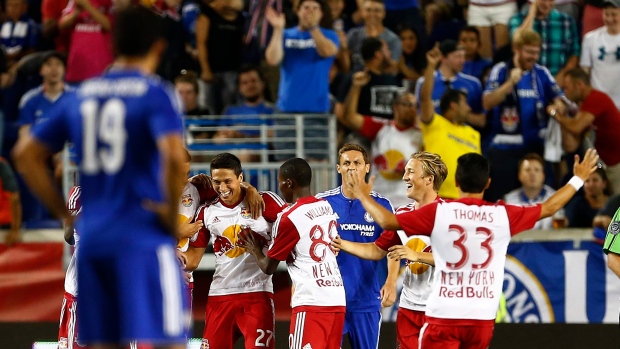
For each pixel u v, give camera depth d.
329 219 22.36
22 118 38.00
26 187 38.16
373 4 38.28
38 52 40.62
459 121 34.66
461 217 18.56
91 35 38.81
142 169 13.24
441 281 18.81
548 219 35.31
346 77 38.19
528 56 36.03
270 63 36.72
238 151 36.09
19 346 32.75
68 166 35.91
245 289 23.67
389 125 35.97
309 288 21.88
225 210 23.59
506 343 32.59
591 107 35.94
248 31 38.78
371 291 24.06
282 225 21.83
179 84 36.84
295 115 35.97
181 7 41.03
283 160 36.69
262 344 23.56
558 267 34.62
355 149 24.02
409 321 23.20
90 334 13.47
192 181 24.22
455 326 18.67
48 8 40.31
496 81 36.75
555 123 36.09
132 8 13.86
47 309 36.06
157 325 13.21
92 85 13.40
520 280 34.66
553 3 38.44
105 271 13.37
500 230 18.69
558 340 32.88
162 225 13.42
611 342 32.62
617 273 22.03
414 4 39.72
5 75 39.06
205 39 38.28
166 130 12.81
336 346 22.17
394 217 18.55
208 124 37.19
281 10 38.62
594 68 38.16
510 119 36.22
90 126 13.19
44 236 36.34
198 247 23.95
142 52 13.62
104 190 13.26
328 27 37.03
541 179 34.97
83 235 13.30
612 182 36.44
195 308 35.94
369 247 22.27
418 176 22.33
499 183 36.19
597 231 34.47
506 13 39.16
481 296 18.72
